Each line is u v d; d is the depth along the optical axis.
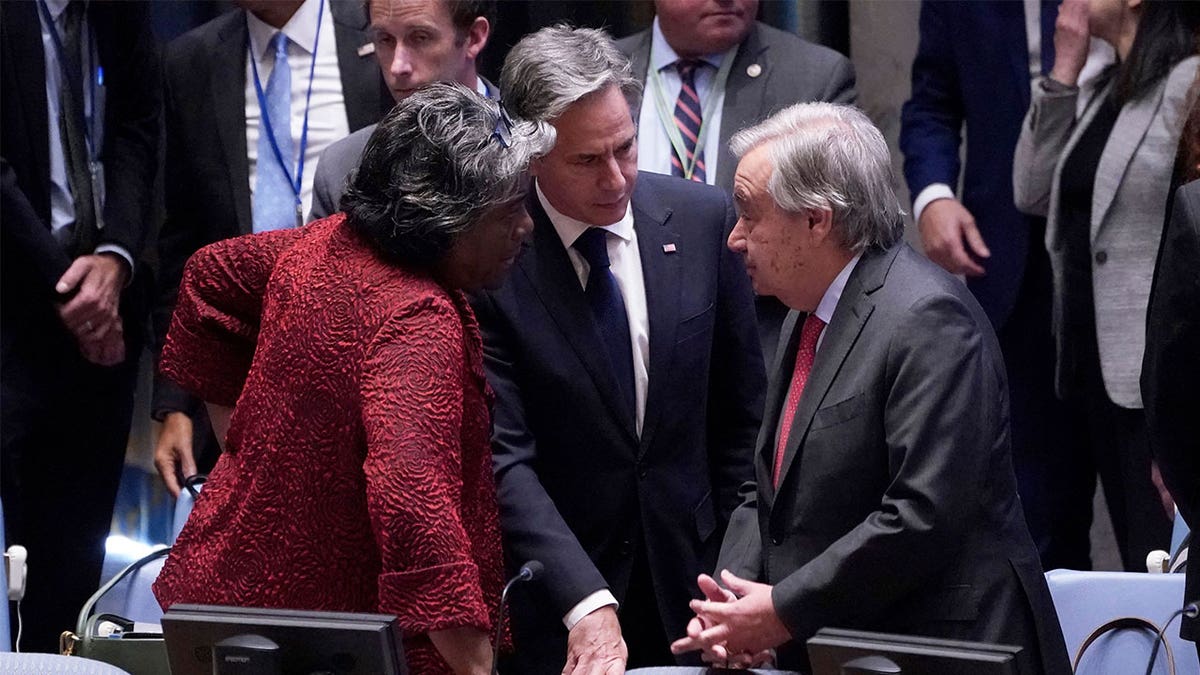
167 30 19.36
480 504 9.45
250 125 15.99
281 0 15.86
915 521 9.29
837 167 9.75
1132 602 10.71
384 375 8.64
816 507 9.88
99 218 16.52
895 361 9.56
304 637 8.20
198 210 16.00
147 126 17.02
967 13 16.95
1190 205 9.52
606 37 11.41
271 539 9.05
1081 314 15.39
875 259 9.88
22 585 12.04
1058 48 15.69
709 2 15.29
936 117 17.36
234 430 9.48
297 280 9.27
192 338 10.12
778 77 15.52
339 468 8.94
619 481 11.71
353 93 15.82
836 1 19.39
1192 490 9.93
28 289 16.16
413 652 9.09
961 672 7.94
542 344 11.54
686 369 11.77
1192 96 13.81
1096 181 14.99
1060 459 16.47
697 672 9.80
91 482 16.88
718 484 12.31
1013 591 9.64
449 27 13.62
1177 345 9.55
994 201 16.78
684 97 15.58
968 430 9.43
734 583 9.84
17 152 16.05
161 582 9.45
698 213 12.08
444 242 8.97
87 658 10.34
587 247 11.62
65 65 16.33
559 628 11.62
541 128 9.25
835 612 9.52
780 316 13.78
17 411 16.11
